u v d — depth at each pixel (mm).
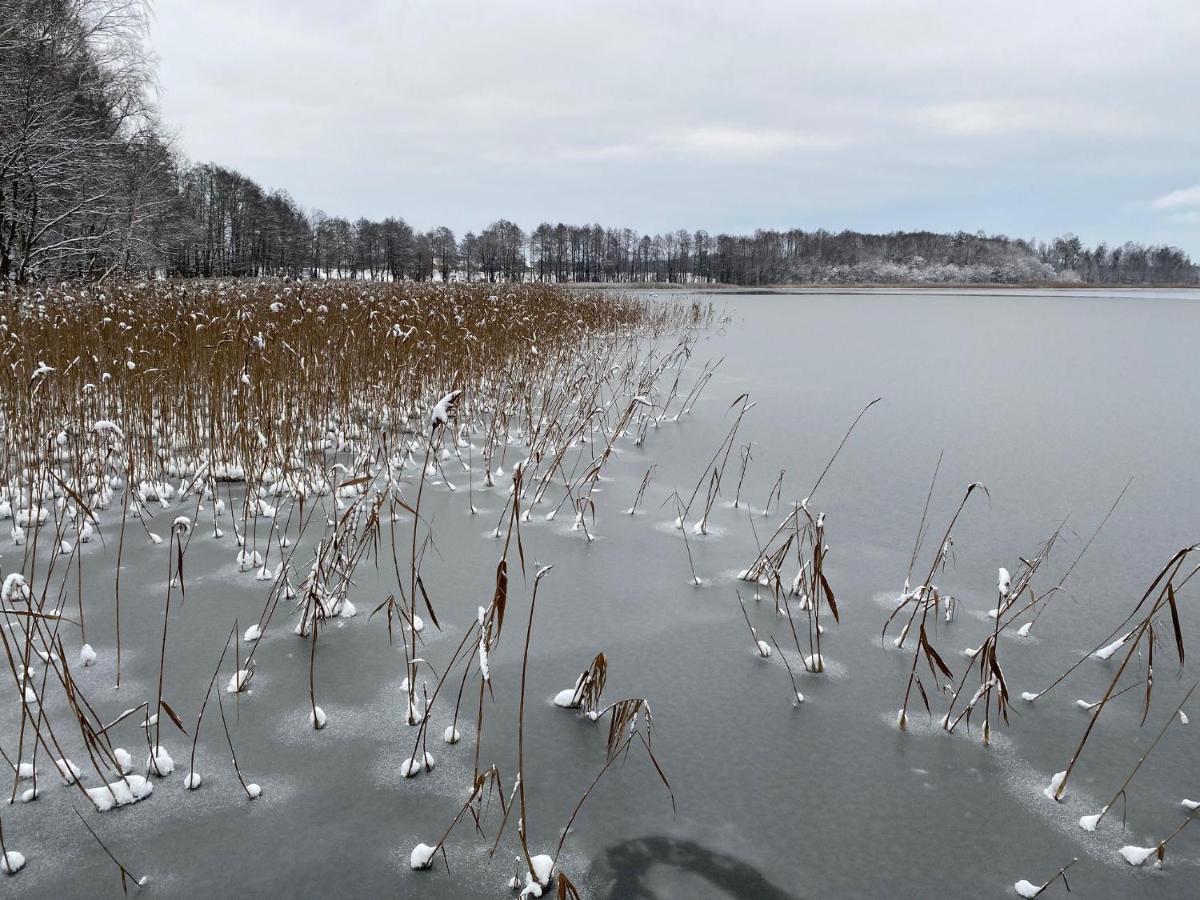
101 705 2863
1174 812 2445
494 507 5223
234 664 3182
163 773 2496
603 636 3506
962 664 3320
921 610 3799
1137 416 8875
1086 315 30984
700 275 86750
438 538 4645
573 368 9734
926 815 2406
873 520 5117
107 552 4297
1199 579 4207
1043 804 2471
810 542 4676
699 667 3252
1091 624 3703
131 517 4844
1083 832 2354
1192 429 8148
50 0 18109
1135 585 4141
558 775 2549
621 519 5086
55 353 6137
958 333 21125
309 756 2613
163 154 24625
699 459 6617
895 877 2156
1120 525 5070
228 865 2141
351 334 7746
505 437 6824
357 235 73250
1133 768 2656
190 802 2383
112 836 2238
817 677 3193
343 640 3402
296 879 2098
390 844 2232
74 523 4410
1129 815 2426
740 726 2840
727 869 2166
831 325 23703
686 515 5172
